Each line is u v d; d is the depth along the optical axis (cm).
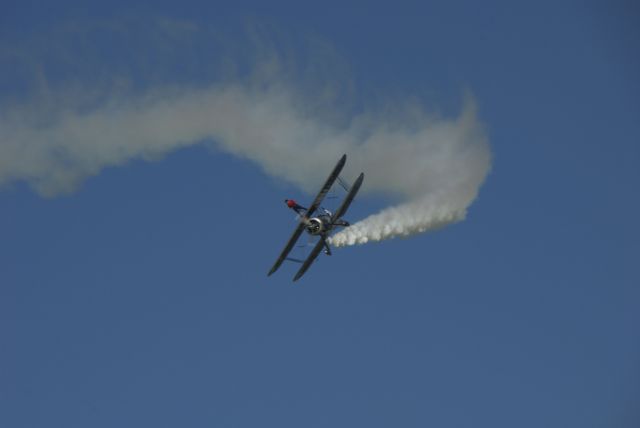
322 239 19025
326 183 18150
